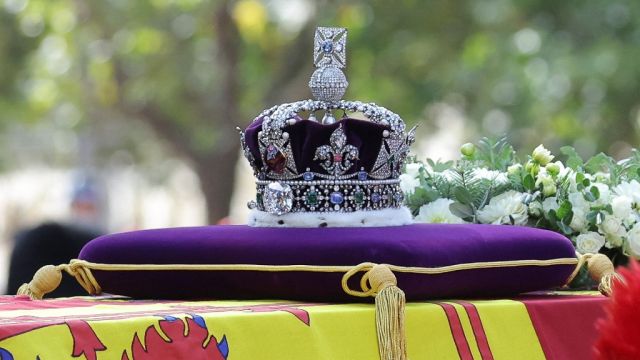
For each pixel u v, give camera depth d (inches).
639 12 1754.4
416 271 327.0
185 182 3329.2
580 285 414.9
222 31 2003.0
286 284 336.2
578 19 1806.1
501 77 1828.2
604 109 1758.1
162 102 2086.6
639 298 292.7
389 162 369.7
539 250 362.6
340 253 328.8
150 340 285.9
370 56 1937.7
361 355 311.3
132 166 2925.7
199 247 347.9
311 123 358.0
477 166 469.4
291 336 301.6
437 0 1900.8
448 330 327.9
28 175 3425.2
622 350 291.4
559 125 1798.7
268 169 367.2
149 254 353.1
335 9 1920.5
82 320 281.7
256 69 2018.9
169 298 360.2
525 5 1820.9
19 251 702.5
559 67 1744.6
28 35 2297.0
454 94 1937.7
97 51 2108.8
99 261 361.1
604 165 470.3
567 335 352.2
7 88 2372.0
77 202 1093.1
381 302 313.6
